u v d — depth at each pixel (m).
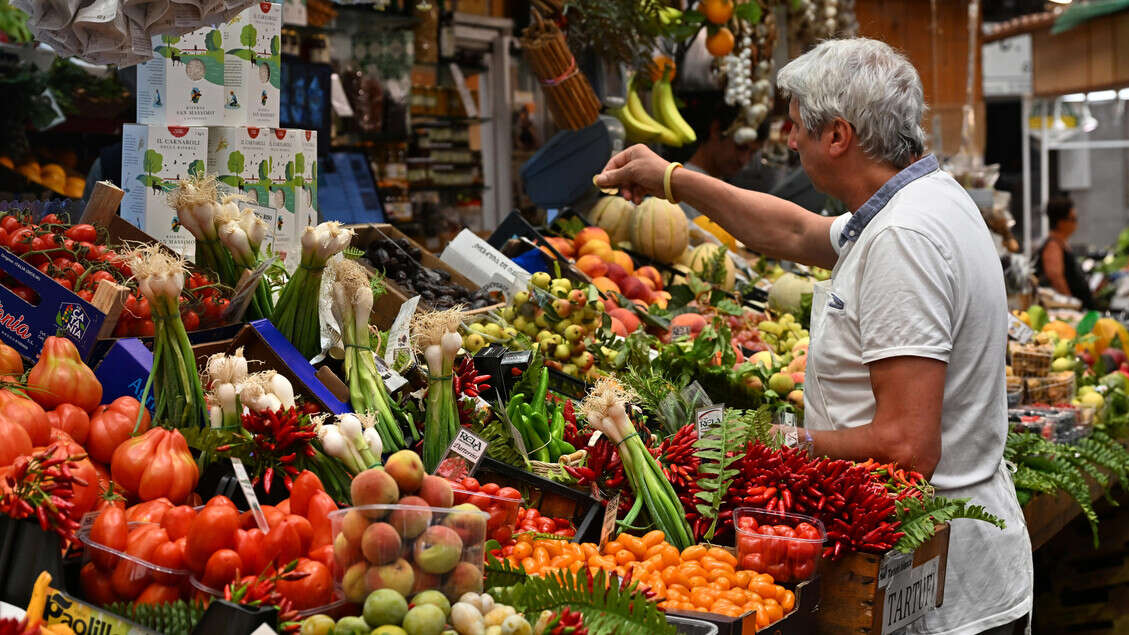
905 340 2.16
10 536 1.53
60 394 1.83
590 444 2.27
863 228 2.31
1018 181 15.99
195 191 2.32
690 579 1.94
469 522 1.48
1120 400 4.74
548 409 2.60
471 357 2.47
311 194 3.08
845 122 2.29
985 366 2.28
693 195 3.05
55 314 2.06
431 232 6.52
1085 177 17.62
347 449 1.83
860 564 2.03
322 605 1.48
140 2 2.19
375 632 1.40
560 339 3.07
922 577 2.18
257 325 2.19
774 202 2.96
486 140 7.36
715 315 3.88
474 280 3.52
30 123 4.92
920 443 2.17
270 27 2.96
